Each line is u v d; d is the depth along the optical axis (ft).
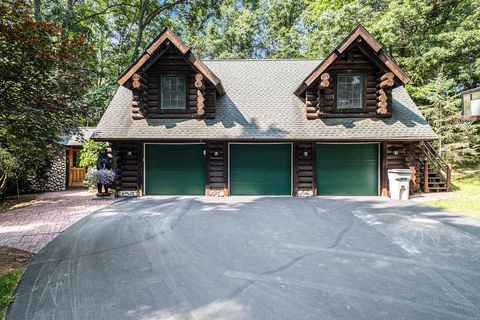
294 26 94.58
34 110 19.06
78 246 17.69
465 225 22.12
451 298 11.19
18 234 20.31
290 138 35.22
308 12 84.74
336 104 38.27
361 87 38.24
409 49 61.11
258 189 38.52
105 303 11.00
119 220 24.40
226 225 22.56
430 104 56.65
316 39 72.02
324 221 23.73
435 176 41.55
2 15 17.02
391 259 15.26
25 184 44.62
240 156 38.65
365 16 63.67
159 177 38.63
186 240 18.76
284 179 38.52
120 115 38.83
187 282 12.70
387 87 36.96
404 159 37.52
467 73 56.70
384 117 37.88
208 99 38.34
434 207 29.32
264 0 97.04
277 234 20.01
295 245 17.65
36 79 19.12
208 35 96.94
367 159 38.17
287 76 46.34
